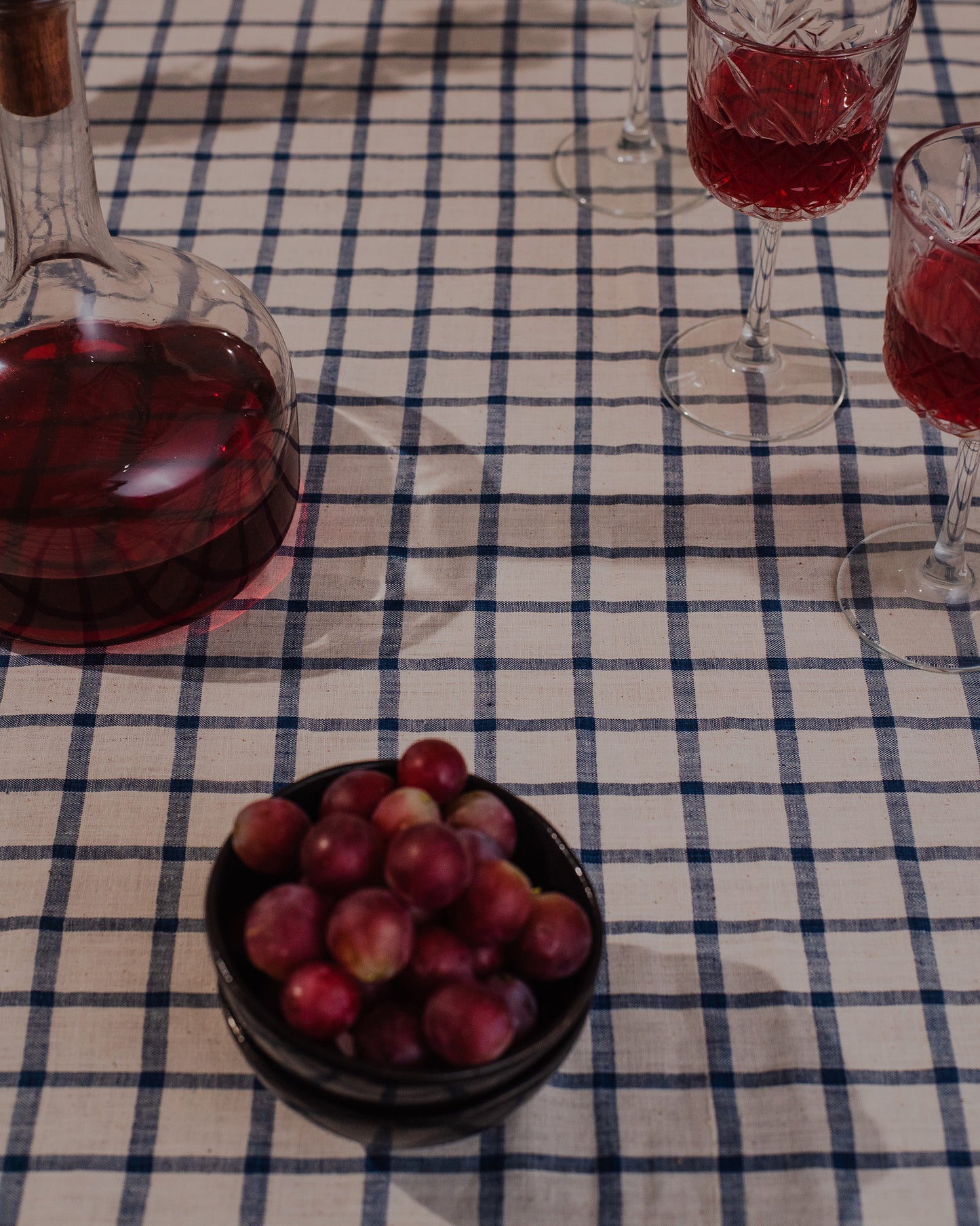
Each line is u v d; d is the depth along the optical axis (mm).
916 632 822
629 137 1143
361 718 782
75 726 774
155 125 1148
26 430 723
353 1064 502
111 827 735
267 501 759
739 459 920
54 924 696
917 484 910
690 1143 623
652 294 1030
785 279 1048
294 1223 597
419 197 1099
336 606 834
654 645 818
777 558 866
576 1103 634
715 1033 658
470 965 526
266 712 784
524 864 605
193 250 1051
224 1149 618
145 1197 605
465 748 769
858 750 772
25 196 702
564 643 818
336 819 539
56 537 700
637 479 907
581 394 960
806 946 692
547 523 881
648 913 703
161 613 754
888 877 720
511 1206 603
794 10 944
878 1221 600
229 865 567
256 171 1113
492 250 1059
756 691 798
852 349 1000
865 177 838
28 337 748
